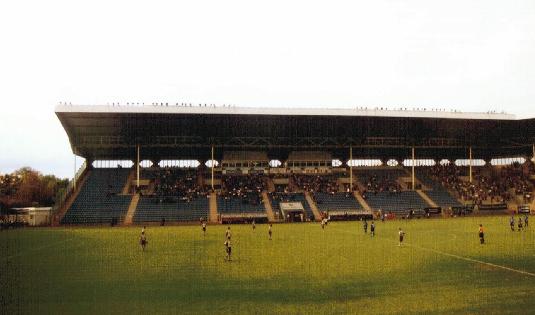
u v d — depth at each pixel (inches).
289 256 1487.5
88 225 3132.4
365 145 3961.6
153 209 3383.4
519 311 806.5
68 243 1953.7
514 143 4111.7
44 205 5255.9
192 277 1146.0
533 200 3806.6
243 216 3299.7
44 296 946.7
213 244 1877.5
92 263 1380.4
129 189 3649.1
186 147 3865.7
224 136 3708.2
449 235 2079.2
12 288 1024.2
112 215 3280.0
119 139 3634.4
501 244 1711.4
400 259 1392.7
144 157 4030.5
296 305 861.8
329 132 3732.8
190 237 2203.5
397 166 4375.0
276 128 3595.0
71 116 3218.5
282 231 2485.2
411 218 3425.2
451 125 3678.6
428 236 2052.2
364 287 1008.9
